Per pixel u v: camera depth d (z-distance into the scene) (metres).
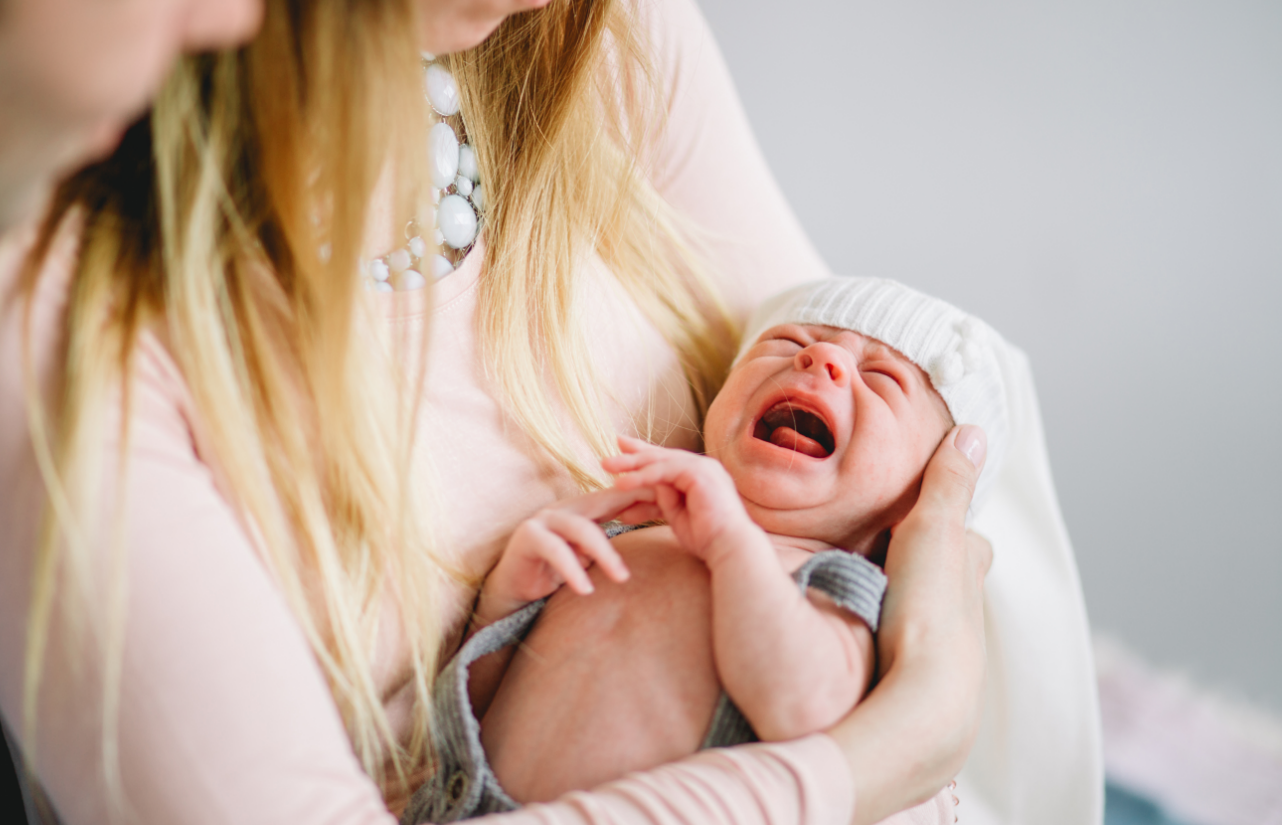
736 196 1.19
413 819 0.78
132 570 0.56
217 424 0.65
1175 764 1.56
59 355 0.59
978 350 1.00
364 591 0.74
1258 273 1.64
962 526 0.88
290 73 0.68
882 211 1.92
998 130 1.78
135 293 0.63
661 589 0.80
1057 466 1.83
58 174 0.47
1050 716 1.17
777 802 0.62
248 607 0.59
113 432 0.58
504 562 0.79
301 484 0.71
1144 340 1.74
